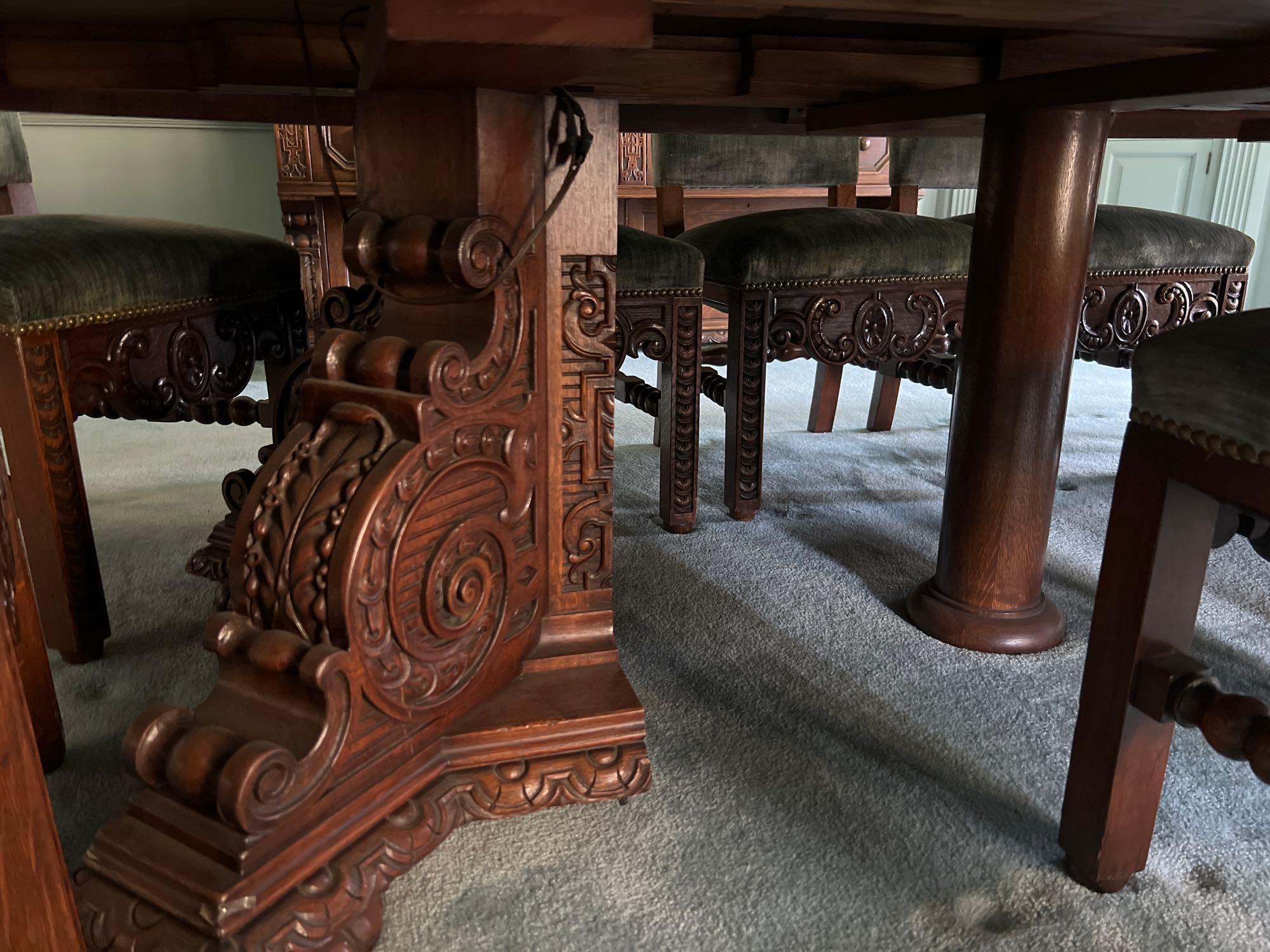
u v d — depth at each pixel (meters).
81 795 0.85
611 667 0.91
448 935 0.69
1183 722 0.65
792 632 1.21
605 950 0.68
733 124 1.62
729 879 0.75
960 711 1.02
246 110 1.35
